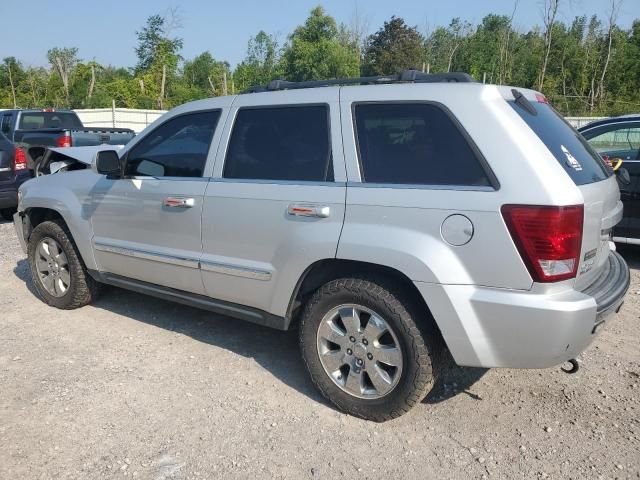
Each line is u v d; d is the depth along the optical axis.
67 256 4.86
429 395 3.60
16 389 3.61
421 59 46.09
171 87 41.25
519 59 37.59
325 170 3.31
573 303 2.70
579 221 2.73
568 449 3.04
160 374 3.84
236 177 3.68
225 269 3.69
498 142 2.82
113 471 2.84
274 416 3.35
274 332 4.59
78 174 4.82
